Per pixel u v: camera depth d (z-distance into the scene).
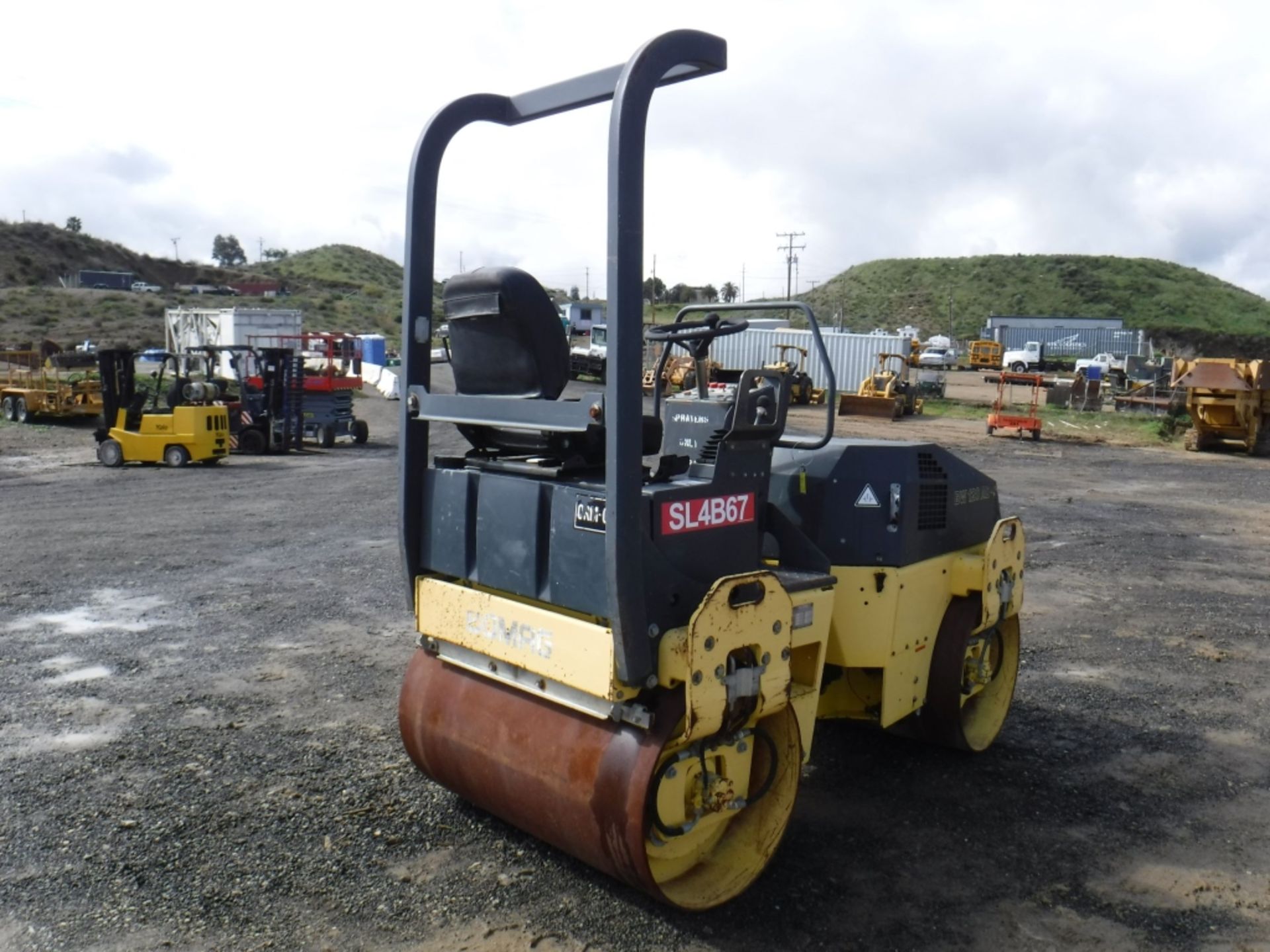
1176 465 19.56
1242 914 3.81
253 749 5.14
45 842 4.13
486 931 3.52
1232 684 6.55
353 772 4.85
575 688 3.44
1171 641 7.52
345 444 21.98
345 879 3.86
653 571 3.30
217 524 11.73
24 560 9.65
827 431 4.09
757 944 3.49
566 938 3.49
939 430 26.30
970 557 4.84
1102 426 27.31
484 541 3.75
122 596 8.29
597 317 47.97
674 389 21.36
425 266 4.00
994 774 5.02
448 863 3.98
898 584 4.45
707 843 3.83
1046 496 15.11
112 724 5.48
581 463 3.62
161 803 4.50
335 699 5.92
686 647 3.24
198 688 6.08
